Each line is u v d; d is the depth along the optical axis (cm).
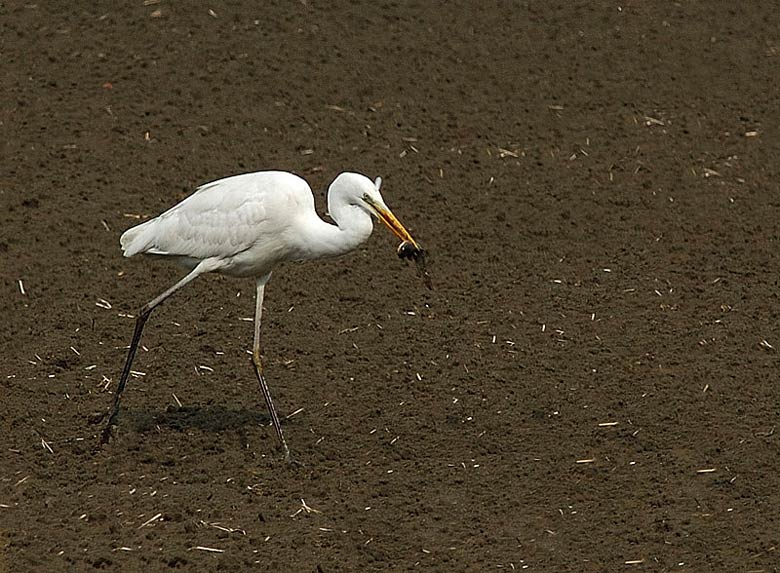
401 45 2166
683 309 1488
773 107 2053
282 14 2227
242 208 1166
